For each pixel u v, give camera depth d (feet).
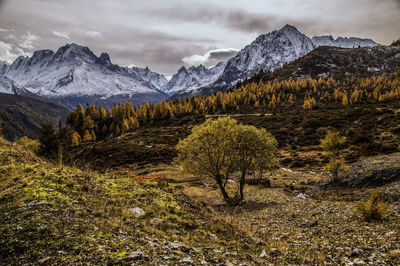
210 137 78.38
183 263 18.71
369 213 36.78
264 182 110.22
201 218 33.73
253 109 523.70
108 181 39.40
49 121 108.88
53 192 28.02
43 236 18.81
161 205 32.91
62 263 16.02
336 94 513.04
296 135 237.86
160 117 515.50
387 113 238.48
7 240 17.94
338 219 41.14
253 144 82.53
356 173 80.64
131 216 27.37
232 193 95.35
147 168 179.52
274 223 46.91
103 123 514.27
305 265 21.71
